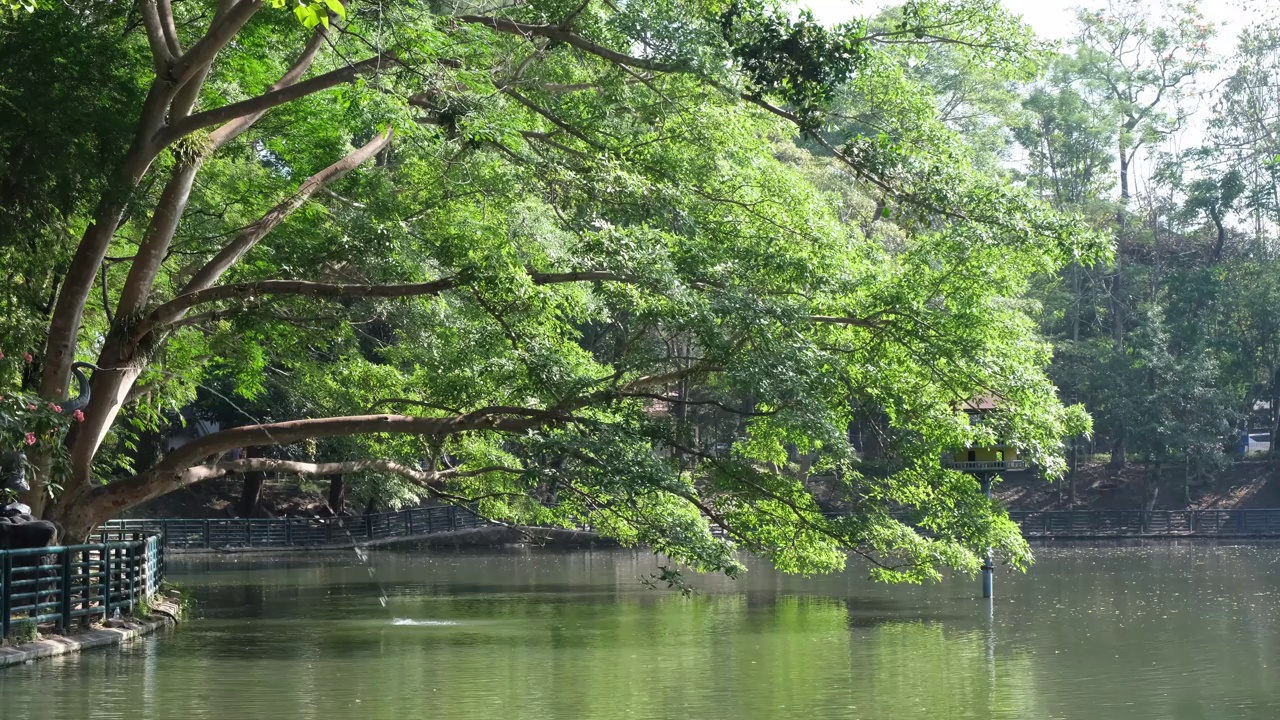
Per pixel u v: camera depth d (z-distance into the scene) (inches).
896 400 895.1
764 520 861.2
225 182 981.8
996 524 882.1
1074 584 1316.4
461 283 797.2
